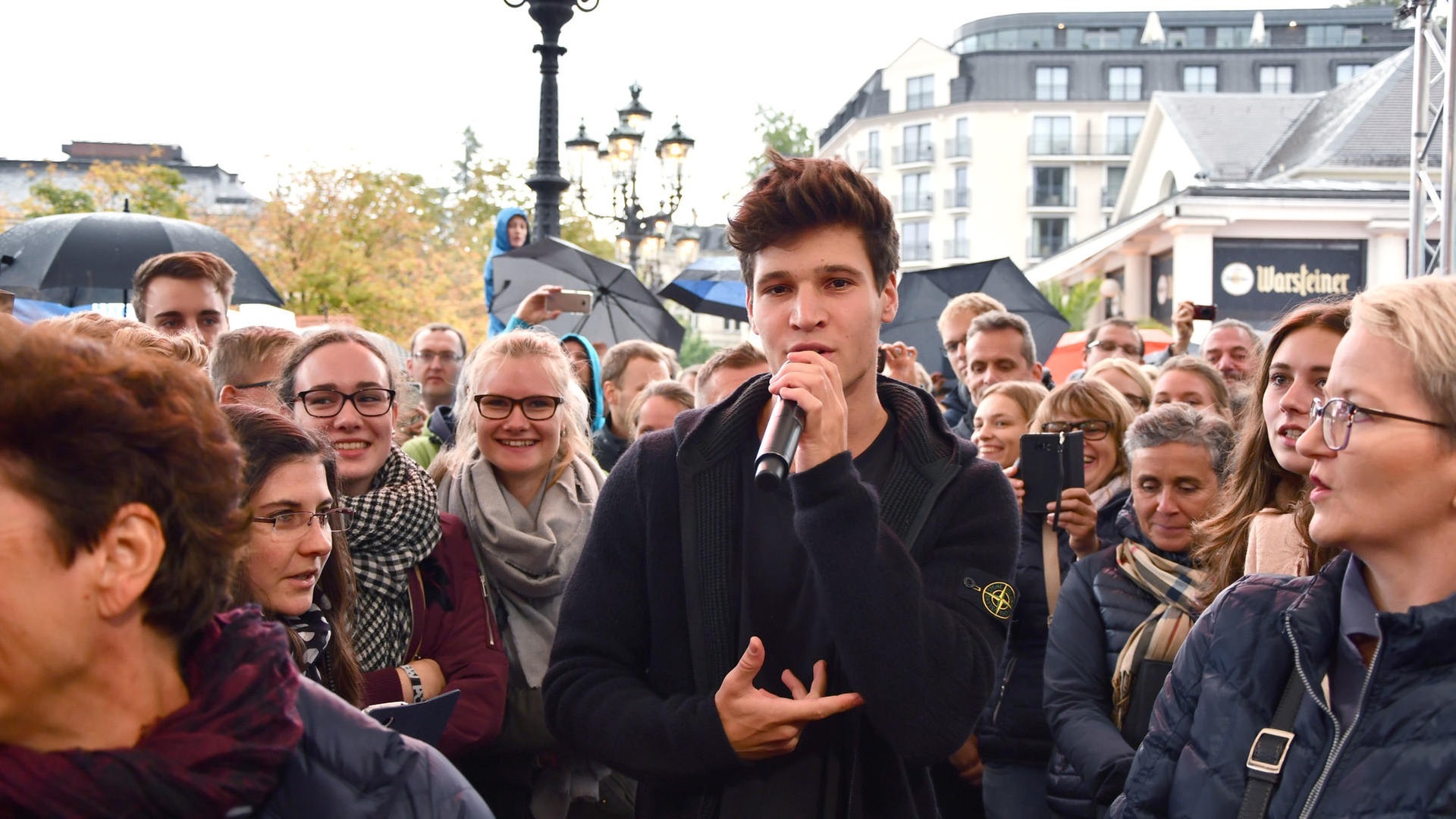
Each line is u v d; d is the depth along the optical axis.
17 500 1.07
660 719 2.00
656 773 1.99
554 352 3.36
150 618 1.17
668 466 2.14
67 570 1.09
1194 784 1.69
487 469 3.26
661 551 2.12
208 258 4.16
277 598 2.11
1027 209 67.88
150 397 1.16
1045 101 67.75
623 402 5.91
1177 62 67.56
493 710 2.81
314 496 2.13
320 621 2.29
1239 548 2.68
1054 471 3.52
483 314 28.16
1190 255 26.73
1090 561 3.19
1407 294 1.59
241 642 1.24
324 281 23.84
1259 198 26.22
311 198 24.58
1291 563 2.43
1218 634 1.76
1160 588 2.99
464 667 2.84
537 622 3.12
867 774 2.06
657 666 2.14
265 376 3.05
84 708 1.16
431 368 6.15
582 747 2.10
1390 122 29.94
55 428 1.08
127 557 1.12
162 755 1.13
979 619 2.03
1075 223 68.00
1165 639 2.92
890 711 1.89
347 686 2.38
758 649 1.93
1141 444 3.19
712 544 2.08
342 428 2.86
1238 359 6.17
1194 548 3.00
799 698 1.96
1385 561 1.59
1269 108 38.81
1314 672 1.63
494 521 3.13
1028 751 3.32
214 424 1.22
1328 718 1.60
